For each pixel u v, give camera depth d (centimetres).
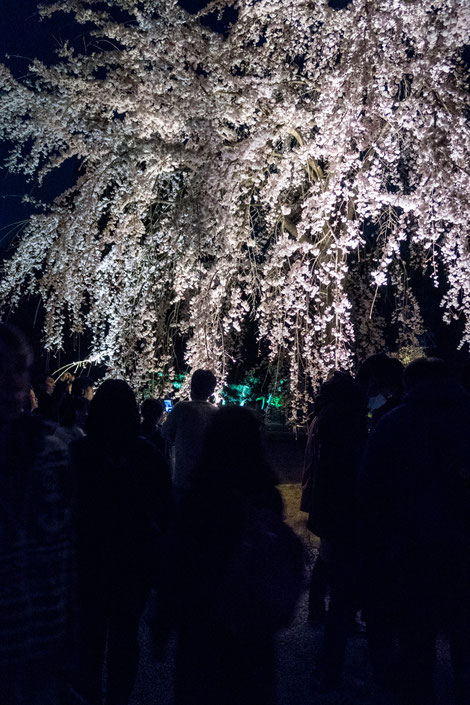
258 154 669
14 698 147
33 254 695
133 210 696
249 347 998
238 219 686
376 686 371
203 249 674
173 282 747
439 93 605
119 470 300
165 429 494
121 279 721
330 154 618
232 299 704
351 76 612
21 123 651
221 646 201
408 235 821
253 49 694
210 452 212
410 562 284
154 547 301
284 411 959
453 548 279
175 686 210
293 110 651
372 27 602
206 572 200
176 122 650
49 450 166
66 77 658
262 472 212
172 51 655
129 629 303
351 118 601
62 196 689
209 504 204
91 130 673
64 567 161
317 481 377
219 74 660
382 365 419
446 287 966
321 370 721
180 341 888
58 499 163
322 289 742
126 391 309
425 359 313
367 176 641
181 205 680
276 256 654
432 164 602
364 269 874
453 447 289
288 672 387
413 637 288
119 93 659
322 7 664
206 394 500
